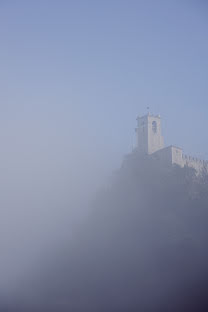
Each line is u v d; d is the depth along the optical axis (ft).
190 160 580.71
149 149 584.81
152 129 593.42
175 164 561.02
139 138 606.96
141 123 605.31
